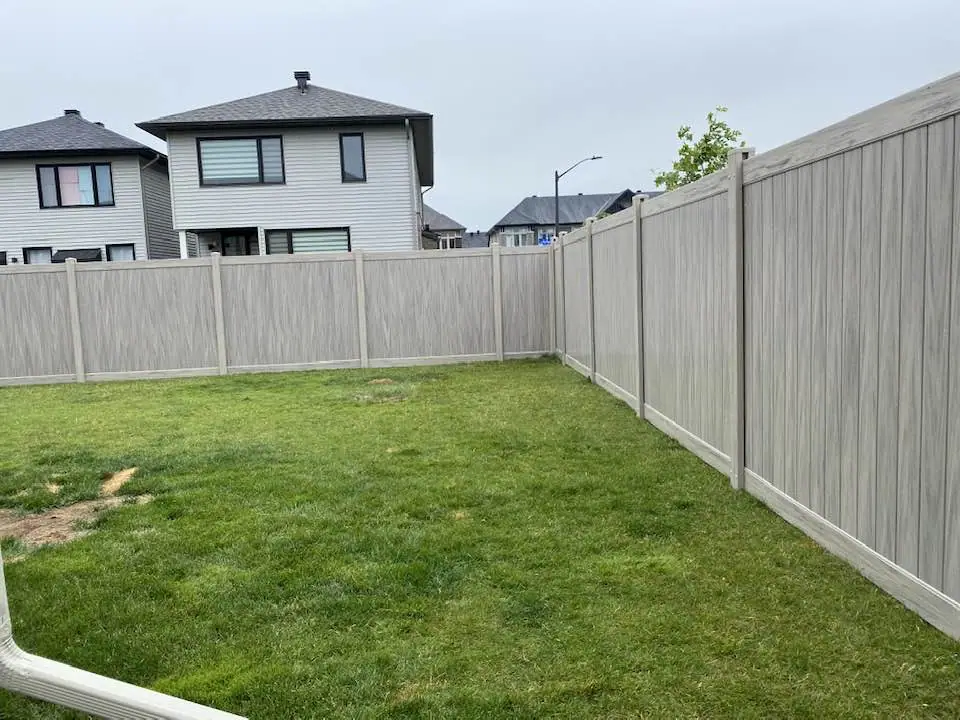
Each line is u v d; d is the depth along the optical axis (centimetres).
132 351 1134
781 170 367
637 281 661
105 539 393
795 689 229
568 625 277
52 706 239
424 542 369
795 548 342
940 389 244
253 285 1145
